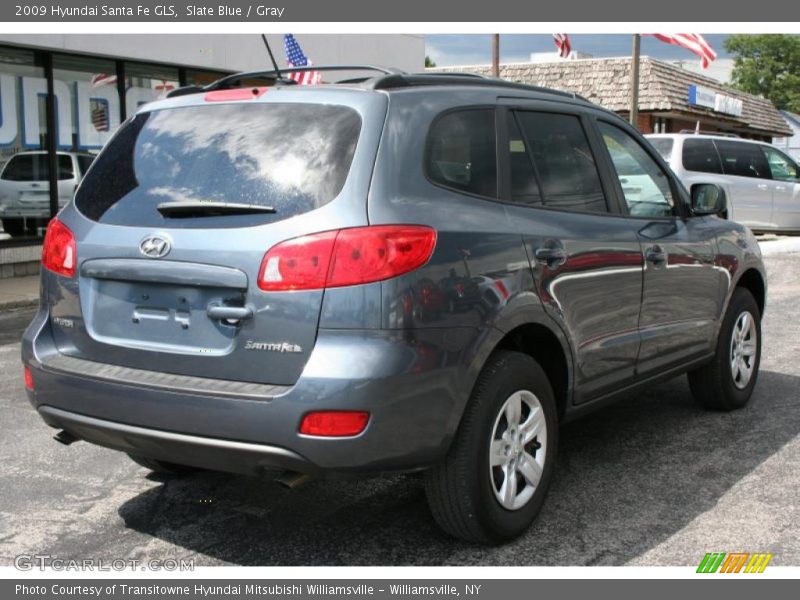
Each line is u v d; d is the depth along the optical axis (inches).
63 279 142.7
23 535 151.4
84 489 172.4
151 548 146.7
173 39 548.1
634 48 725.3
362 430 120.0
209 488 173.0
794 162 653.9
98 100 530.3
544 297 147.0
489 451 137.3
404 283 123.0
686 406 226.7
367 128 129.5
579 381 159.9
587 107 178.1
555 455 153.4
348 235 121.4
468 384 131.5
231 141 135.4
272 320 122.9
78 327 140.8
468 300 131.2
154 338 133.4
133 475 180.2
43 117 500.4
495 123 151.2
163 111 147.3
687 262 191.5
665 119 1085.1
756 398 234.7
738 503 162.1
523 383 143.3
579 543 146.1
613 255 165.5
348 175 125.6
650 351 180.9
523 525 146.0
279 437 120.5
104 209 141.0
